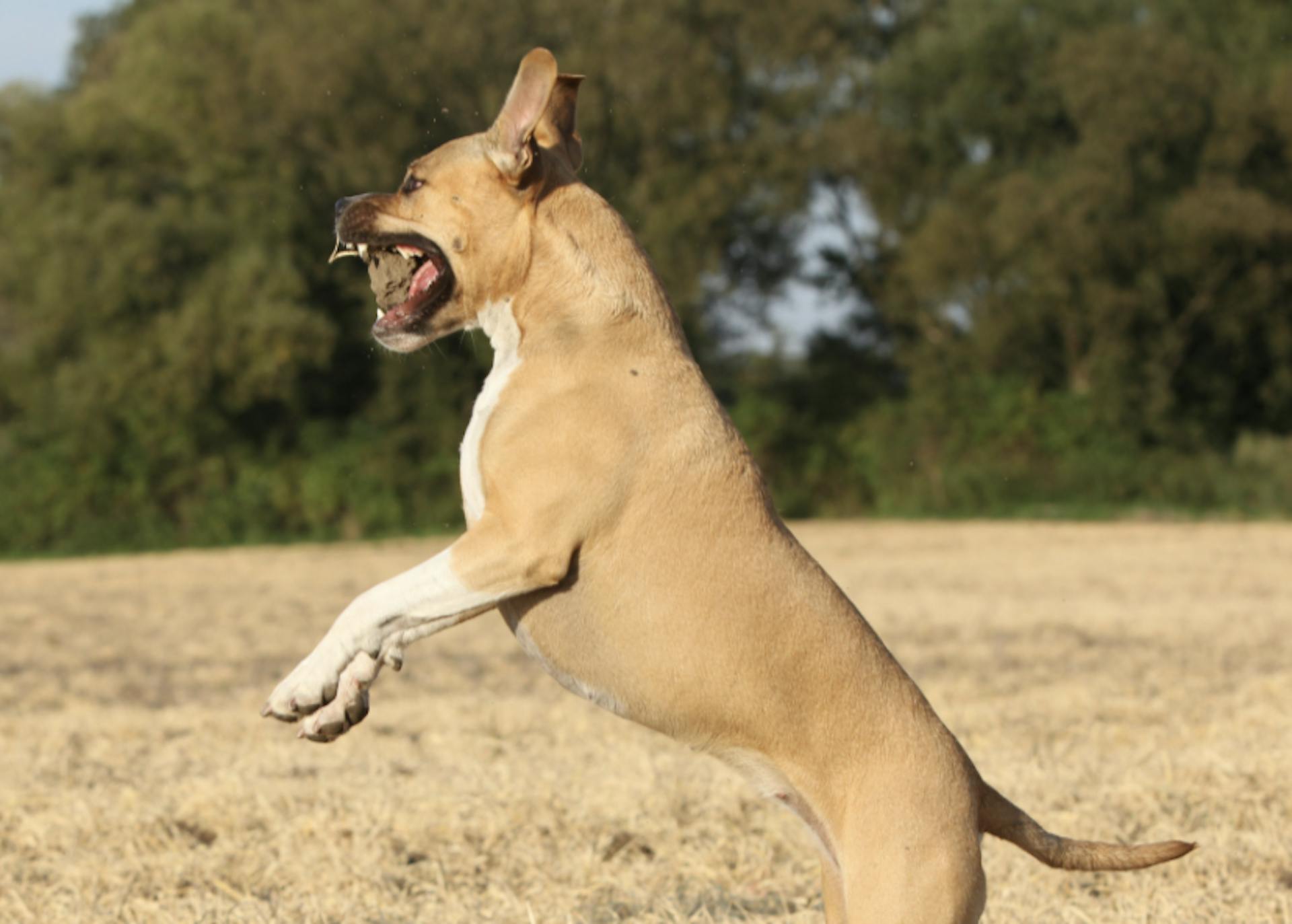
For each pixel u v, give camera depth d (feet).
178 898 21.29
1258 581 68.74
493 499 15.71
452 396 120.06
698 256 126.52
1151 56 116.06
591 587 15.69
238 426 119.44
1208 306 116.67
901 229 135.23
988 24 126.41
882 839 15.16
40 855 23.70
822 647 15.70
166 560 97.91
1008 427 121.70
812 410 131.75
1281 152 117.29
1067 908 20.54
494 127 16.55
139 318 116.88
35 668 47.52
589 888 21.84
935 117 130.11
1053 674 42.78
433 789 27.14
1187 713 35.88
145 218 116.98
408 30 115.85
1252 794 26.43
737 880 22.58
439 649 50.98
